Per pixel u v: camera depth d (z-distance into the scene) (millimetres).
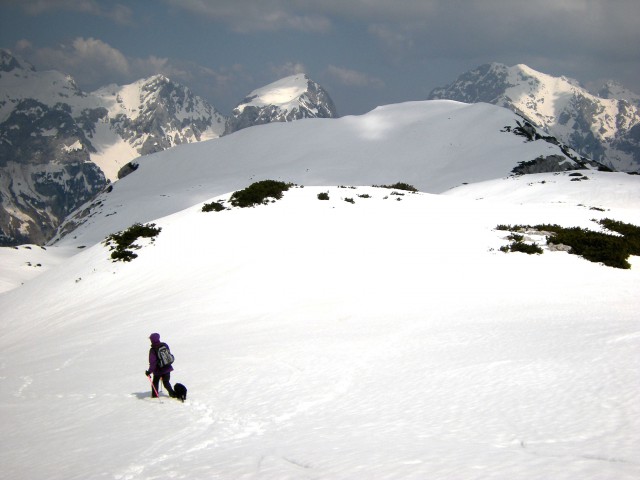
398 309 23000
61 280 45094
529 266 29172
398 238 36156
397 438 9711
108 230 136500
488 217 43719
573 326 17359
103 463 10039
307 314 24406
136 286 38844
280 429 11164
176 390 14266
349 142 188000
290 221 42812
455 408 11117
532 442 8766
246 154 195000
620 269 29234
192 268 38531
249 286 30688
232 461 9398
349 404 12406
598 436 8672
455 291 25078
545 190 74250
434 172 155625
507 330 17766
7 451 11648
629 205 63688
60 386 18000
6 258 90562
